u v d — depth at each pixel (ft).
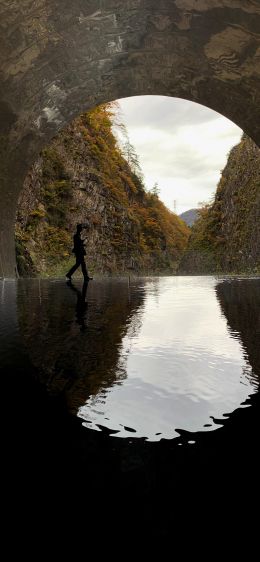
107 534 3.56
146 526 3.69
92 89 43.04
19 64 33.35
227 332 12.75
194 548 3.39
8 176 48.75
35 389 7.30
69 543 3.47
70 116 47.19
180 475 4.51
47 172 110.01
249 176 141.18
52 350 10.23
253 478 4.45
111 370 8.50
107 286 38.19
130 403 6.62
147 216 208.85
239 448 5.07
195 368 8.66
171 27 33.19
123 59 38.34
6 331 12.96
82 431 5.57
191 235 197.26
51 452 5.01
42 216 100.99
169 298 24.50
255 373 8.29
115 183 151.23
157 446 5.13
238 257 138.21
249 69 34.99
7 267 53.26
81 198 122.31
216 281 49.60
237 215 146.41
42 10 28.84
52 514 3.87
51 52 34.01
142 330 13.12
